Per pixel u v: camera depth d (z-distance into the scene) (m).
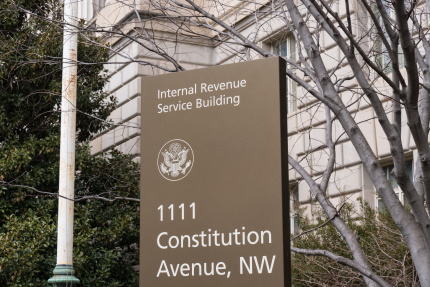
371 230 14.65
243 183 7.28
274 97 7.25
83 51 19.91
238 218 7.25
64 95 15.38
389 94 16.70
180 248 7.48
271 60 7.31
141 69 22.72
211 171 7.45
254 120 7.32
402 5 7.88
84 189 19.61
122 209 19.39
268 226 7.09
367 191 17.98
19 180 18.19
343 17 17.30
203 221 7.41
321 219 16.09
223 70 7.55
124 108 23.42
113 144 23.72
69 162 15.09
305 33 9.60
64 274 14.45
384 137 17.55
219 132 7.48
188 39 22.97
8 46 17.73
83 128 20.28
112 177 18.84
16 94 18.67
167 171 7.67
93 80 20.06
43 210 18.11
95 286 18.02
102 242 18.97
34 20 18.56
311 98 19.14
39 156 18.91
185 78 7.73
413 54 8.03
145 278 7.59
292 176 19.89
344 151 18.59
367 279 9.58
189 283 7.38
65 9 15.62
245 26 21.03
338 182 18.64
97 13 25.66
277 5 17.44
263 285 7.02
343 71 18.44
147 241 7.64
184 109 7.69
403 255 13.67
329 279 14.62
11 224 17.30
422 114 9.83
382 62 17.31
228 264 7.22
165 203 7.62
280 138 7.17
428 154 8.33
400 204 8.86
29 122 19.31
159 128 7.79
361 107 18.27
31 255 16.84
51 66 18.55
